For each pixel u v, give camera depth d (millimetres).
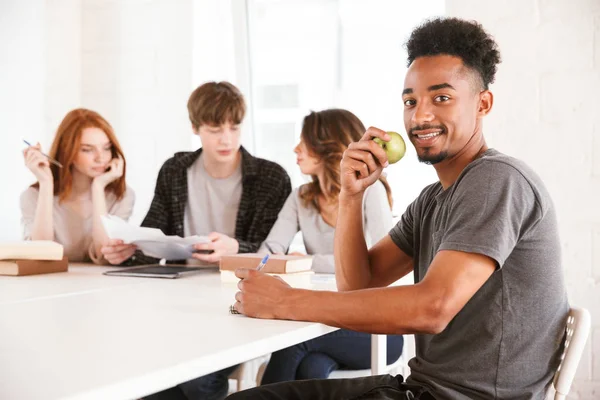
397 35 2738
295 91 3039
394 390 1226
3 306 1392
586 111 2279
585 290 2281
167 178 2488
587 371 2262
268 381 1877
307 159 2188
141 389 844
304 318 1214
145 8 3064
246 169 2438
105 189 2514
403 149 1439
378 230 2051
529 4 2344
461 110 1251
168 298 1507
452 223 1174
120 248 2160
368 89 2797
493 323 1194
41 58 3148
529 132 2357
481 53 1262
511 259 1190
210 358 961
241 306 1287
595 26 2262
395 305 1139
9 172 3037
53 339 1056
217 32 3053
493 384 1194
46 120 3178
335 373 1902
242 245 2139
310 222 2236
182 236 2473
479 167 1195
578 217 2293
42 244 1997
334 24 2932
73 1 3139
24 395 755
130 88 3111
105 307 1378
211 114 2324
